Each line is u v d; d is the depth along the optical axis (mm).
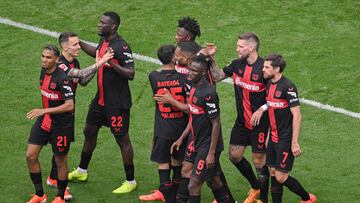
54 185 30281
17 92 36938
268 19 43062
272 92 27234
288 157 27453
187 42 27938
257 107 28297
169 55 27625
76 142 33625
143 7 44156
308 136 34031
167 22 42812
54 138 28188
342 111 35875
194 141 26938
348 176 31172
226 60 39562
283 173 27656
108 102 29766
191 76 26172
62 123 28094
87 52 30844
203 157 26641
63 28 42375
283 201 29719
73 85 29125
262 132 28391
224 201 27812
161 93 27906
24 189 29969
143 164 32156
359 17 43406
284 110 27234
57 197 28719
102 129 34531
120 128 29875
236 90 28656
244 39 27812
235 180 31141
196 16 43250
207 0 44750
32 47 40656
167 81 27812
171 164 28750
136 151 33000
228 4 44312
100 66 28703
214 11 43688
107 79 29594
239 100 28609
